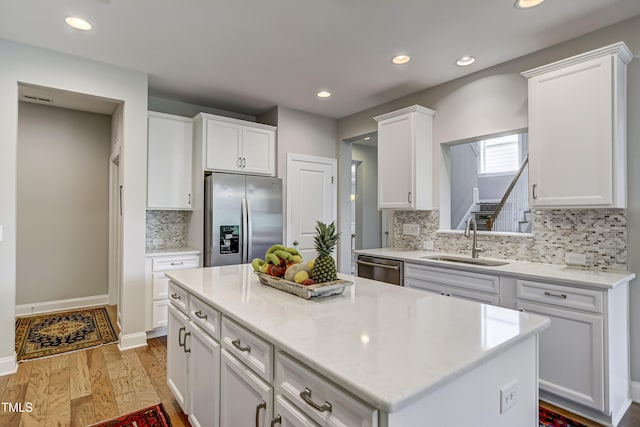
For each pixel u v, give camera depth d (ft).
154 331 11.43
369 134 14.65
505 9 7.37
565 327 7.02
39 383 8.27
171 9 7.41
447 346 3.44
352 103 13.65
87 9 7.38
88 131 14.85
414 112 11.17
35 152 13.83
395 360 3.11
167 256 11.38
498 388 3.62
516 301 7.79
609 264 7.96
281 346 3.57
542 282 7.35
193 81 11.39
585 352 6.75
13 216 8.71
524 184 14.57
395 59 9.74
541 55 9.18
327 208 15.47
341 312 4.62
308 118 14.88
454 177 18.94
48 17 7.67
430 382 2.71
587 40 8.36
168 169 12.14
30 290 13.76
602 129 7.30
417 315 4.48
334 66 10.28
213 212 11.71
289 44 8.95
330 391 3.05
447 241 11.37
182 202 12.46
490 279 8.26
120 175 11.12
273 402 3.90
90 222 14.90
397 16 7.66
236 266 8.52
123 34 8.44
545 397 7.53
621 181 7.36
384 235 19.66
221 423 5.08
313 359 3.13
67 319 13.07
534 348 4.22
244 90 12.21
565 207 7.86
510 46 8.99
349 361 3.09
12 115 8.69
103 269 15.21
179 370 6.74
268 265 6.36
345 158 15.96
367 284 6.43
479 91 10.52
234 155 12.90
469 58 9.68
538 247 9.21
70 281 14.52
